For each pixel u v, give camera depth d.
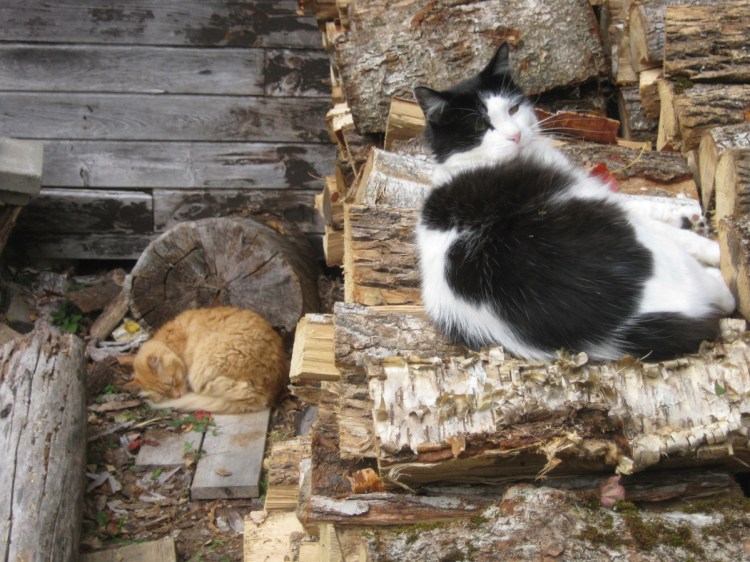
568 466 1.19
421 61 2.07
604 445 1.12
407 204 1.80
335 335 1.40
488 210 1.49
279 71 3.09
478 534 1.08
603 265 1.34
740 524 1.11
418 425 1.17
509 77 1.83
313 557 1.65
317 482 1.41
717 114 1.82
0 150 2.81
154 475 2.42
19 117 3.08
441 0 2.07
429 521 1.21
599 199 1.49
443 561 1.05
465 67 2.06
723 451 1.17
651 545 1.06
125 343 2.95
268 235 2.85
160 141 3.12
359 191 1.88
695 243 1.59
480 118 1.76
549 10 2.05
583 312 1.31
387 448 1.16
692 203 1.73
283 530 1.87
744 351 1.25
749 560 1.05
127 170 3.13
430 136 1.84
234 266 2.82
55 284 3.13
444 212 1.55
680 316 1.30
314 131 3.14
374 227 1.66
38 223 3.15
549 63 2.05
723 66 1.86
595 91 2.11
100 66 3.06
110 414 2.64
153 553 2.15
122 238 3.19
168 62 3.07
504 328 1.36
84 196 3.14
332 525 1.33
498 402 1.18
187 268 2.83
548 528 1.07
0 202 2.80
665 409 1.19
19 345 2.45
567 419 1.14
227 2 3.04
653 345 1.29
